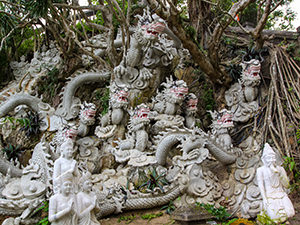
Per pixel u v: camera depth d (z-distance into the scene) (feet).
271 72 25.14
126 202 19.77
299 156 21.11
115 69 24.27
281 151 21.34
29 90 28.40
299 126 22.13
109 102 24.47
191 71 28.78
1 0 25.36
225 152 21.47
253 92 24.61
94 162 23.30
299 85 23.95
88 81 28.02
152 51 25.32
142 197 19.86
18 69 31.37
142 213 20.02
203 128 27.14
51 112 26.89
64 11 28.17
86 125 24.56
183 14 36.99
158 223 18.48
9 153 25.14
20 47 34.58
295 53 26.40
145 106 22.50
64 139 21.81
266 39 26.11
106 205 19.40
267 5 23.17
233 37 29.96
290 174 20.16
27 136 25.94
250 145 23.17
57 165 16.42
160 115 24.04
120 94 23.40
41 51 32.19
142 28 23.25
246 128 24.38
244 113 24.91
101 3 26.02
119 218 19.45
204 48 30.58
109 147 23.68
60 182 15.38
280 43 27.43
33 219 18.44
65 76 29.25
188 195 20.21
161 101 24.45
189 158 20.59
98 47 25.96
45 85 28.84
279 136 21.88
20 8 28.17
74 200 15.46
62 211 14.71
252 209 18.88
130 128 23.15
